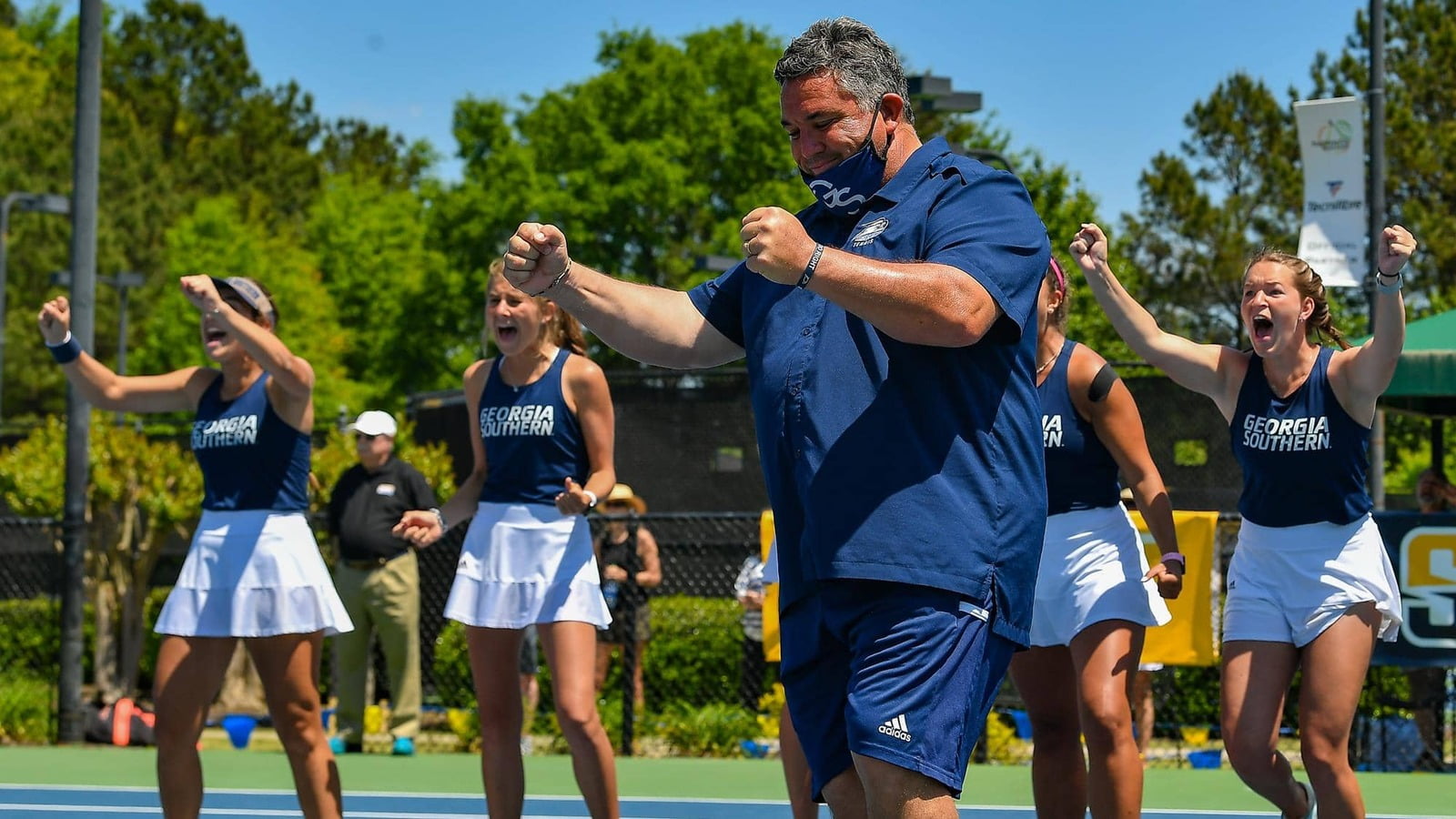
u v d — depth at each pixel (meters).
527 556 5.29
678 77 36.44
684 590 14.62
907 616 2.83
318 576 5.12
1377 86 12.25
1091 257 4.92
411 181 72.12
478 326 38.88
